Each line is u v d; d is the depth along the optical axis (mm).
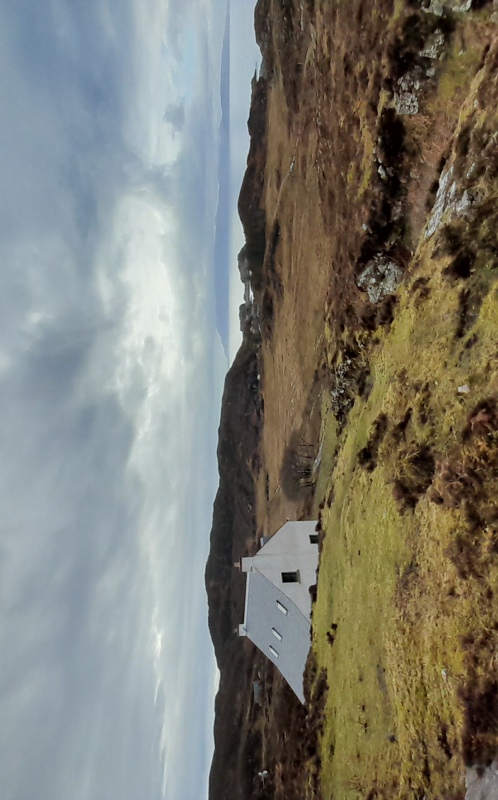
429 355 18844
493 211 16094
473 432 15242
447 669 14625
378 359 23922
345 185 27156
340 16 27625
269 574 28938
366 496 22250
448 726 14234
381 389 23016
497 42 16531
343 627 22641
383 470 21031
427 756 15016
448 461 16156
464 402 16125
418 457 18297
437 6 19156
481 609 13922
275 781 34062
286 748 31531
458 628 14539
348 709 21125
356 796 18859
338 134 28156
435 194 20297
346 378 27953
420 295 20078
